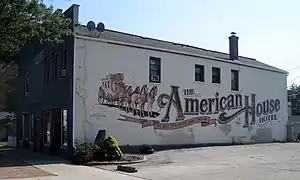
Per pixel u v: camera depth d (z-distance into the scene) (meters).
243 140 28.94
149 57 23.55
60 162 18.50
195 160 18.69
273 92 32.19
